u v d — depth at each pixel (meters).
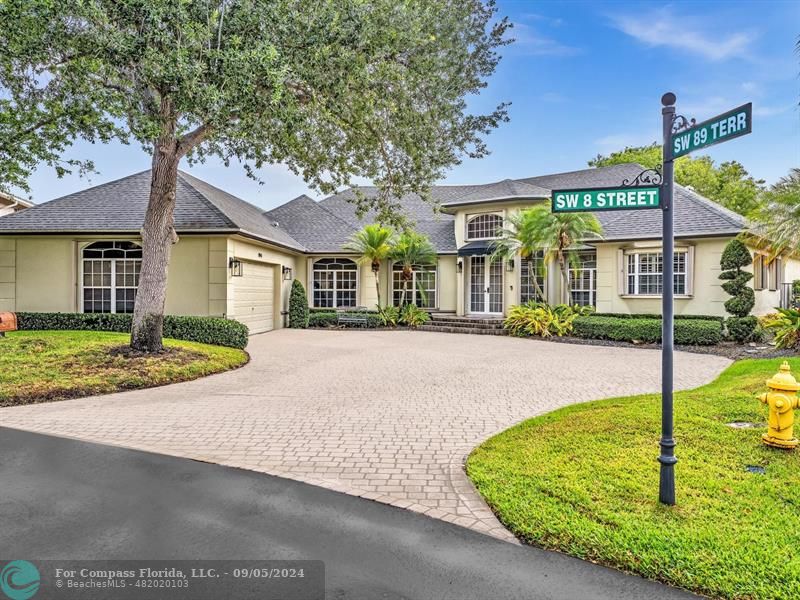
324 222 22.94
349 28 8.15
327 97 8.84
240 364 11.06
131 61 7.20
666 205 3.51
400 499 4.03
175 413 6.86
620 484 4.09
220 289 14.88
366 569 2.98
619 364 11.26
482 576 2.90
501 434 5.76
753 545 3.09
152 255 10.41
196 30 7.05
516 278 19.16
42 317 14.19
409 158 11.50
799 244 11.61
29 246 15.16
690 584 2.77
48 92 9.10
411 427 6.19
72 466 4.77
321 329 19.67
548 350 13.67
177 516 3.70
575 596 2.70
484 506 3.88
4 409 7.08
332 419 6.56
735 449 4.87
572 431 5.67
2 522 3.59
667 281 3.58
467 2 10.51
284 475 4.56
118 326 14.08
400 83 9.66
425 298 21.27
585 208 3.73
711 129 3.19
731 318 14.16
